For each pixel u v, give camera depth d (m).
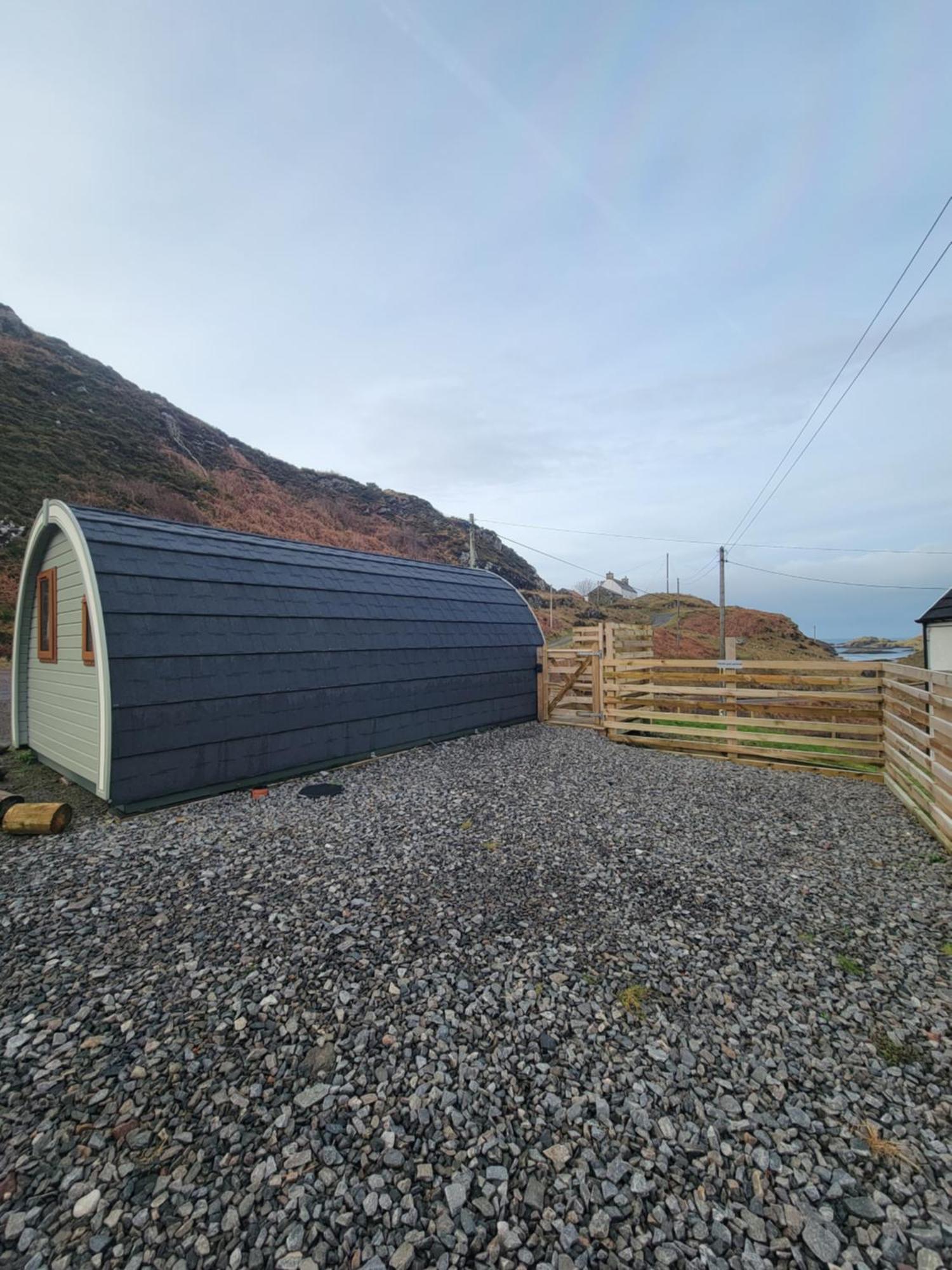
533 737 9.51
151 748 5.51
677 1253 1.64
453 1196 1.80
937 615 14.75
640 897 3.75
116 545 5.99
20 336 39.62
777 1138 1.99
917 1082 2.23
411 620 8.98
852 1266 1.59
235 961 3.02
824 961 3.03
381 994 2.77
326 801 5.82
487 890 3.84
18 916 3.47
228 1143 1.98
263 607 6.93
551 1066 2.32
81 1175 1.85
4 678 14.23
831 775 6.91
